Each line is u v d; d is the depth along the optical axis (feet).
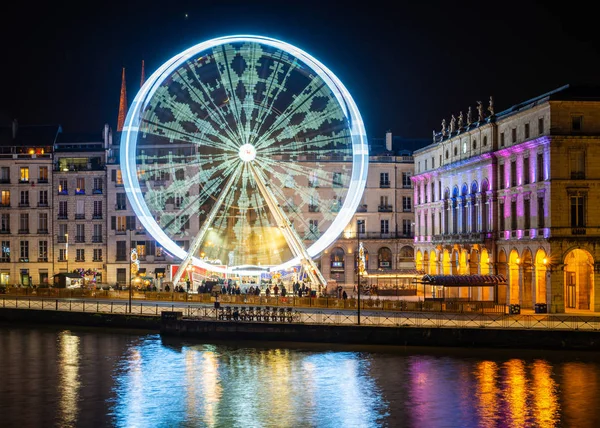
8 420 190.60
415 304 320.29
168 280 412.77
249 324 279.69
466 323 276.41
